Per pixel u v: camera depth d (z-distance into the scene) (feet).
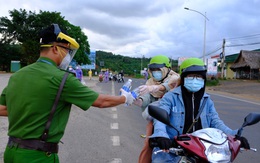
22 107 8.14
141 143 22.40
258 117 9.80
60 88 8.26
